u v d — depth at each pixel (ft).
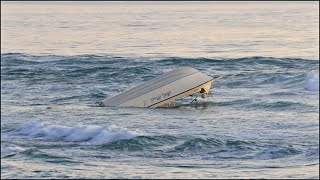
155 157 350.02
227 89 608.60
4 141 397.19
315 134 399.85
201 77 552.82
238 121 456.45
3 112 506.07
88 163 335.26
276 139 388.16
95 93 600.80
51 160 341.00
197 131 421.59
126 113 498.69
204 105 528.22
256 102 520.01
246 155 350.43
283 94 561.43
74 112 503.20
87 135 399.03
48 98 579.89
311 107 496.23
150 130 426.92
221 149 362.94
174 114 492.13
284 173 305.53
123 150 366.84
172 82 543.39
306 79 599.57
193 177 301.84
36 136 412.57
